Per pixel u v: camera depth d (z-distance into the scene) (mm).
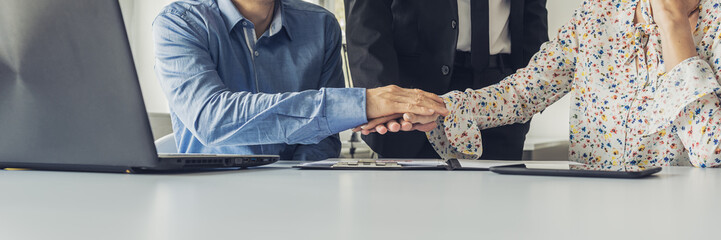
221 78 1348
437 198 380
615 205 337
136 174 636
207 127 1065
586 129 1398
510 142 1722
